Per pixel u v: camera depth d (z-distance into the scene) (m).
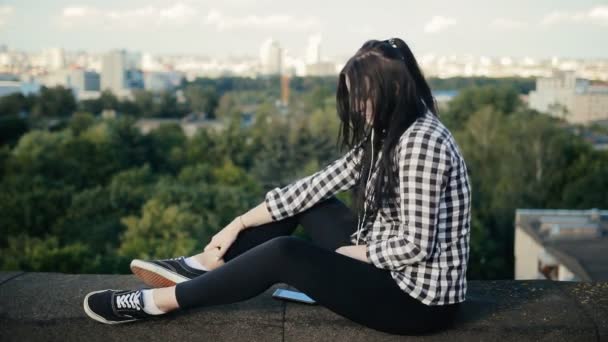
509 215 31.59
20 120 49.47
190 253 30.77
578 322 1.63
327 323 1.60
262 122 47.16
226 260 1.70
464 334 1.59
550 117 37.00
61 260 29.42
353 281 1.45
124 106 60.16
